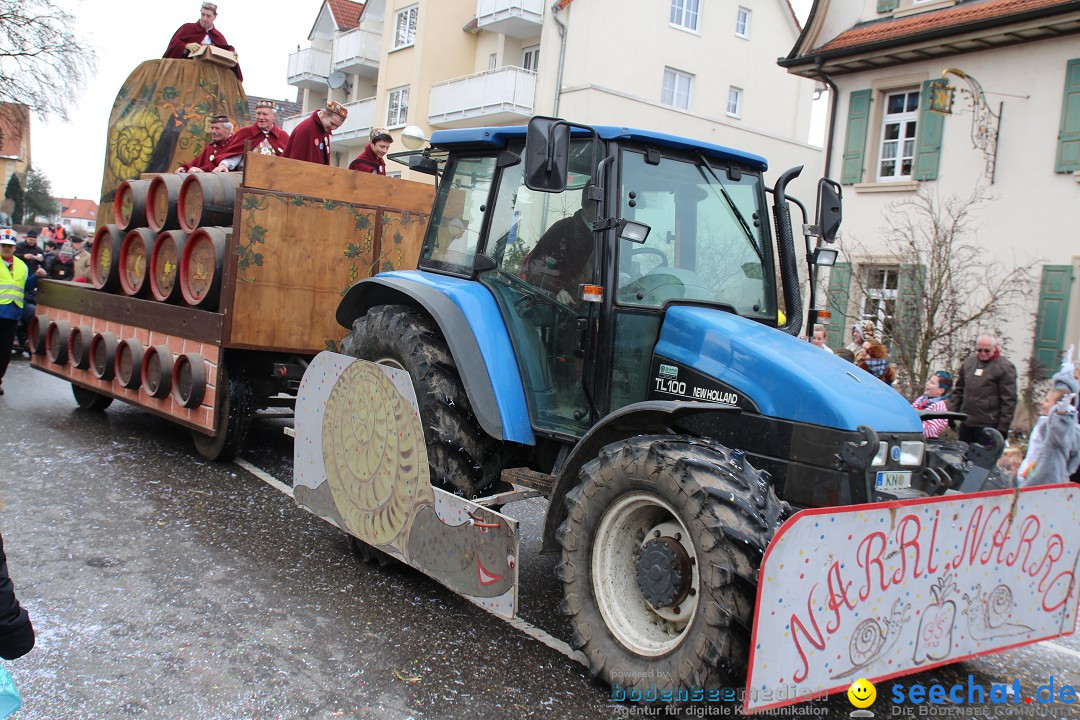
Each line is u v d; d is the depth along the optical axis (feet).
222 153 27.84
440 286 15.40
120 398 26.13
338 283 22.61
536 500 22.79
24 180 195.83
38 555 15.34
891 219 44.88
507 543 12.02
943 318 37.60
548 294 14.12
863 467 10.77
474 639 13.23
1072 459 22.36
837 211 14.62
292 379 22.29
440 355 14.82
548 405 14.05
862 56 45.47
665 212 13.51
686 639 10.36
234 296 21.29
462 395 14.61
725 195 14.24
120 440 25.17
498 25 74.84
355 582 15.20
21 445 23.56
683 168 13.87
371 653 12.48
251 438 26.73
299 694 11.14
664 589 10.86
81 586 14.10
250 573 15.28
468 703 11.21
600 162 12.89
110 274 26.48
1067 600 12.80
